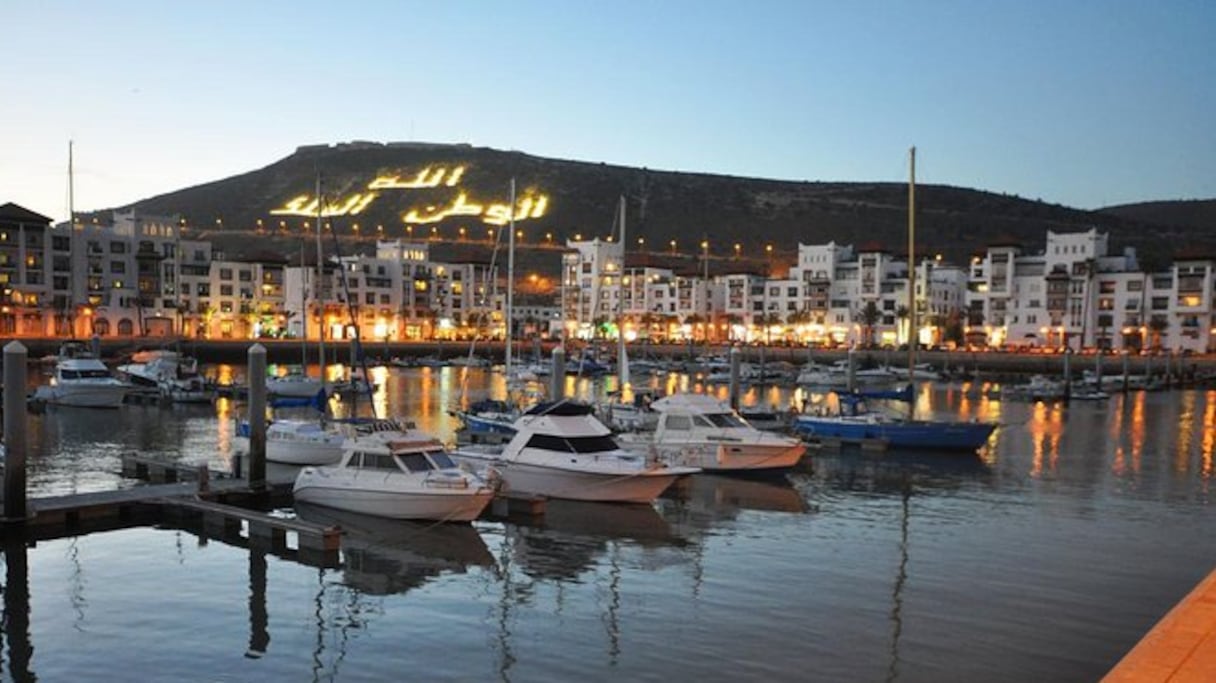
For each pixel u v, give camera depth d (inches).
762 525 1261.1
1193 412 3068.4
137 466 1587.1
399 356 6289.4
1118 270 6181.1
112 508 1218.6
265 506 1341.0
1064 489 1552.7
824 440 2005.4
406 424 1413.6
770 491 1510.8
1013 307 6348.4
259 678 728.3
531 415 1521.9
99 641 806.5
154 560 1061.1
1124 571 1032.8
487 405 2049.7
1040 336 6215.6
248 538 1155.9
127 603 909.8
